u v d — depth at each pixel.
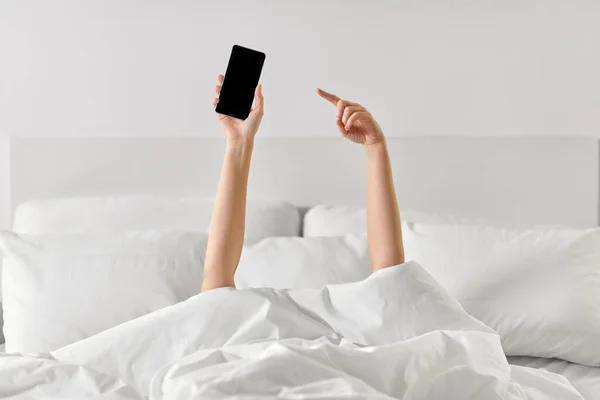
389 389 1.36
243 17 2.91
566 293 2.20
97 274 2.25
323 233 2.66
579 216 2.78
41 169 2.89
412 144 2.83
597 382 2.06
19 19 2.94
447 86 2.88
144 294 2.23
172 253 2.34
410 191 2.83
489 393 1.42
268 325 1.63
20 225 2.71
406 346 1.41
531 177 2.80
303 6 2.90
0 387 1.42
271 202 2.78
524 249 2.30
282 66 2.91
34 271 2.27
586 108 2.84
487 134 2.87
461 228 2.42
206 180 2.88
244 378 1.28
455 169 2.81
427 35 2.87
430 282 1.71
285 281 2.32
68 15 2.93
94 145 2.89
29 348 2.14
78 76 2.94
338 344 1.59
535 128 2.86
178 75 2.93
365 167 2.83
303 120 2.91
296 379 1.30
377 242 1.90
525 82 2.85
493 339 1.58
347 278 2.32
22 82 2.95
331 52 2.90
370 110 2.90
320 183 2.85
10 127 2.96
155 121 2.94
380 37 2.89
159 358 1.64
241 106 1.86
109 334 1.68
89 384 1.42
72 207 2.72
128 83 2.94
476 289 2.24
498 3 2.85
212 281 1.83
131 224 2.68
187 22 2.92
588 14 2.82
